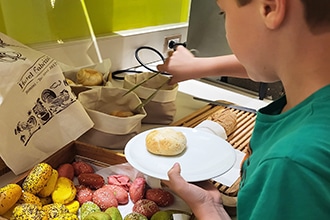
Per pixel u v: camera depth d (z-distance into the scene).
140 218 0.63
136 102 0.92
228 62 1.01
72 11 1.14
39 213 0.60
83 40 1.18
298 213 0.41
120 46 1.30
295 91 0.49
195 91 1.25
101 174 0.77
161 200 0.69
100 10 1.23
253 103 1.20
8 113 0.71
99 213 0.61
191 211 0.66
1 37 0.83
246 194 0.46
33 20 1.05
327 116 0.43
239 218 0.47
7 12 0.99
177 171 0.64
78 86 0.93
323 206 0.41
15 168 0.72
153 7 1.45
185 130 0.83
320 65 0.46
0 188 0.67
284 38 0.47
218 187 0.71
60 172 0.73
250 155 0.57
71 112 0.80
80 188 0.71
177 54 1.06
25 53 0.80
